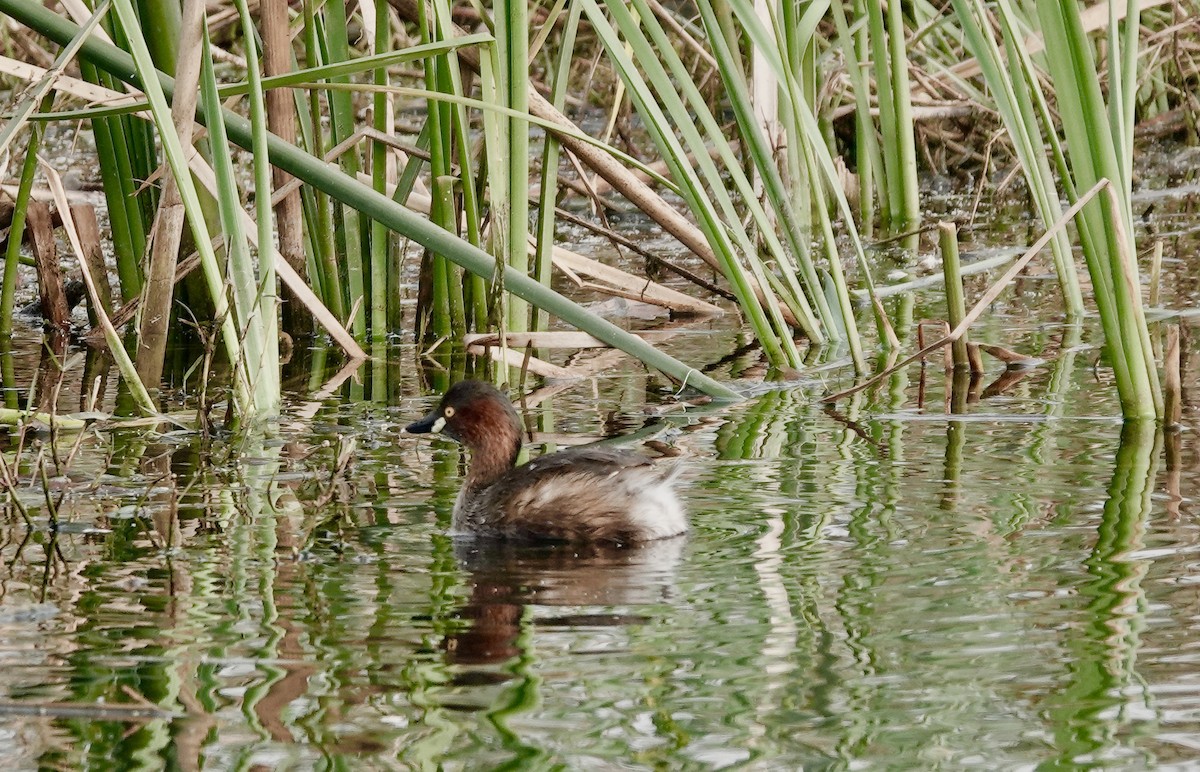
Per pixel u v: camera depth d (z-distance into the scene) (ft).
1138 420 38.24
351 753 20.13
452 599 26.23
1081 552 27.78
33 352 51.42
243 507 32.68
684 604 25.70
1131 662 22.61
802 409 41.55
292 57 48.70
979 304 36.06
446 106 49.24
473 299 50.67
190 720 21.15
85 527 30.96
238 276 40.27
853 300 58.80
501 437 34.09
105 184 50.96
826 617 24.81
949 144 85.30
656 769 19.53
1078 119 36.37
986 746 20.08
